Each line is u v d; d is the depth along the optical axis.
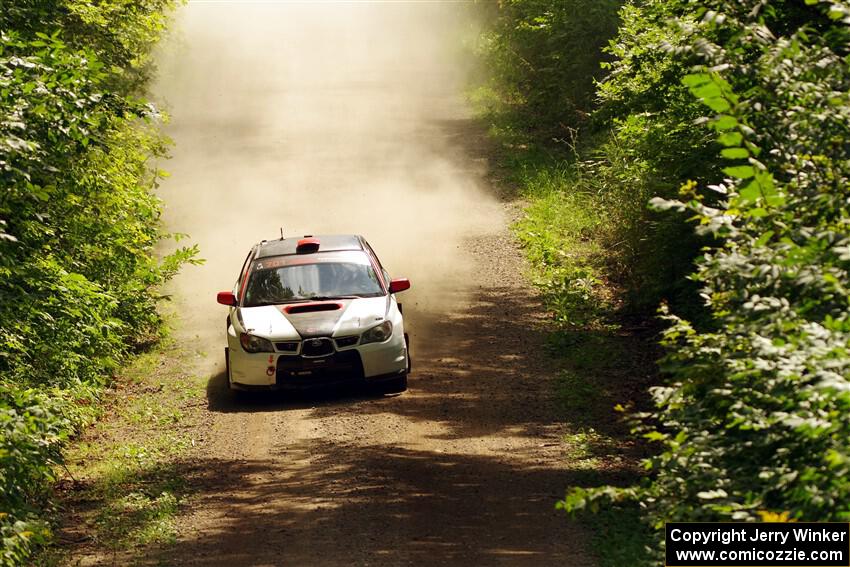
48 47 29.92
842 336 14.28
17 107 26.66
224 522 28.09
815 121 17.38
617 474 29.98
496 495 28.80
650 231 49.66
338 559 24.66
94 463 34.28
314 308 39.66
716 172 39.59
